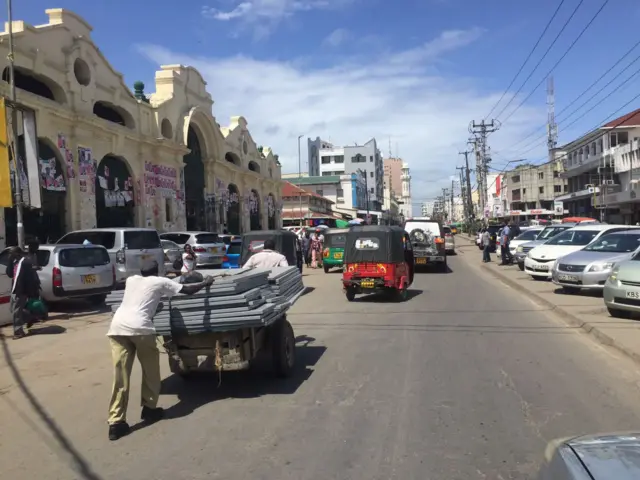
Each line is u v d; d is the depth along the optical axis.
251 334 6.53
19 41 18.19
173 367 6.91
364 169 122.44
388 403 5.96
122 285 15.80
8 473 4.49
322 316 12.05
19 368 8.09
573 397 6.05
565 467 2.38
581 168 59.28
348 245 14.30
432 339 9.34
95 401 6.44
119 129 23.70
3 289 11.59
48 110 19.19
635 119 53.59
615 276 10.40
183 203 30.25
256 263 8.96
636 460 2.37
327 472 4.30
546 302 13.04
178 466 4.52
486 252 27.58
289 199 66.31
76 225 20.95
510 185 99.19
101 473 4.45
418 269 24.69
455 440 4.88
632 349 7.80
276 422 5.47
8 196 12.87
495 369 7.30
